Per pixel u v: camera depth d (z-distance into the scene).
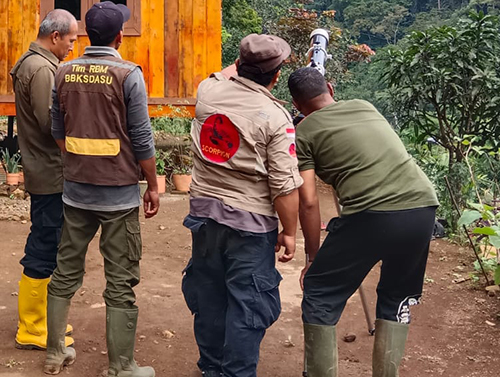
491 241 4.95
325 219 8.48
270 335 4.61
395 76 8.43
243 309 3.33
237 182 3.32
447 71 7.96
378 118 3.46
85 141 3.55
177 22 9.59
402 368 4.16
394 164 3.34
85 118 3.54
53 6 9.46
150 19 9.55
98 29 3.51
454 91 8.13
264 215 3.34
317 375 3.41
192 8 9.57
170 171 9.76
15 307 4.89
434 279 5.86
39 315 4.14
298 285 5.67
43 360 4.01
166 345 4.37
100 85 3.49
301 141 3.41
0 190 8.66
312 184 3.41
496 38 8.01
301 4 22.70
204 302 3.57
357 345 4.49
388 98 8.61
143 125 3.55
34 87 3.79
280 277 3.47
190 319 4.83
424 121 9.09
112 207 3.61
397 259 3.38
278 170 3.23
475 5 67.31
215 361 3.66
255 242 3.33
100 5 3.55
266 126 3.22
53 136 3.73
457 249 6.88
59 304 3.79
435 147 9.06
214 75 3.46
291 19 14.10
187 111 9.64
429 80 8.13
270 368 4.11
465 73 8.05
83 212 3.70
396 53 8.35
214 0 9.57
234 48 23.36
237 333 3.33
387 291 3.49
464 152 8.00
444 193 7.75
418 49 8.16
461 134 8.22
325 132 3.38
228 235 3.33
